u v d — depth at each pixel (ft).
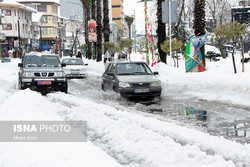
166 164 13.61
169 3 67.26
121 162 14.46
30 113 25.68
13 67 100.27
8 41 237.86
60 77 46.65
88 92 46.55
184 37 150.41
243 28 53.36
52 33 347.36
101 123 22.53
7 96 40.86
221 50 106.32
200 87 44.16
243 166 13.60
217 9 148.25
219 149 15.78
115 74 42.04
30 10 266.77
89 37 140.36
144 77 40.01
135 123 22.21
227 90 39.37
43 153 13.88
